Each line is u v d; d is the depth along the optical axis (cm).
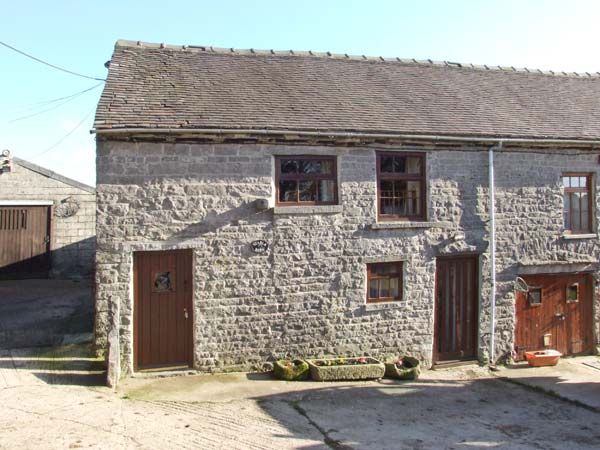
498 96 1306
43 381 833
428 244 1078
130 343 917
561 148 1163
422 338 1079
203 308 954
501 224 1128
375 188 1045
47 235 1734
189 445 645
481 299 1118
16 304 1359
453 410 854
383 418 798
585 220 1209
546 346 1176
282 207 985
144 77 1073
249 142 974
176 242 939
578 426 798
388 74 1312
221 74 1152
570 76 1517
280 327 993
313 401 857
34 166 1716
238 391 879
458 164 1098
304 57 1305
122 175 916
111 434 654
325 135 987
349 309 1029
